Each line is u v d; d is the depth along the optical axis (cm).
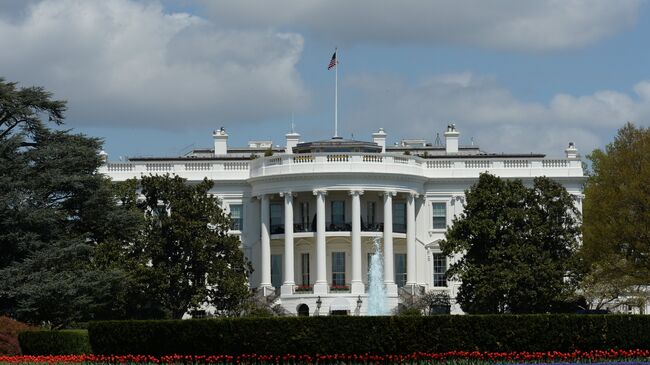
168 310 9212
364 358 6038
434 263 11425
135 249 9256
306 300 10712
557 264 9319
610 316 6375
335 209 11188
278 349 6062
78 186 8250
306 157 10950
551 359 6197
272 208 11338
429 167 11456
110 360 6241
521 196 9600
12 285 7712
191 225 9306
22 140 8225
